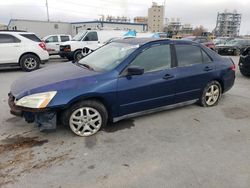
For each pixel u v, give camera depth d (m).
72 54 13.90
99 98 3.86
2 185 2.73
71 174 2.94
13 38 9.87
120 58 4.16
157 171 3.01
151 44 4.33
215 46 21.86
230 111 5.14
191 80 4.77
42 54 10.45
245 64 8.95
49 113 3.55
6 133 3.96
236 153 3.45
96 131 3.97
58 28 36.34
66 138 3.81
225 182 2.82
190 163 3.18
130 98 4.08
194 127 4.30
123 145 3.63
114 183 2.79
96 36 14.68
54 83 3.66
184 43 4.76
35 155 3.33
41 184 2.76
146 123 4.42
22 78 4.31
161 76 4.33
